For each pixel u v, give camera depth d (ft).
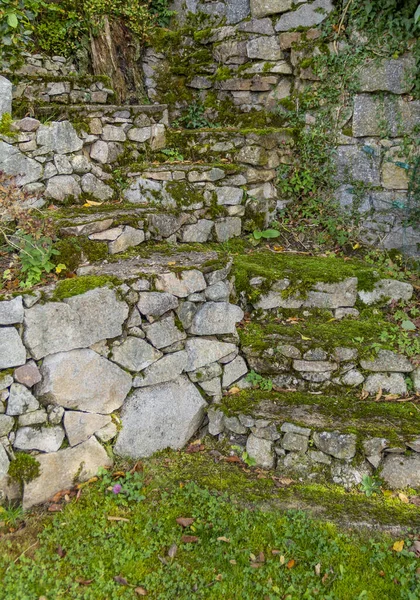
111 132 14.94
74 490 9.48
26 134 12.96
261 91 17.72
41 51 16.60
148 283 10.34
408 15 14.67
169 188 14.37
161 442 10.64
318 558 8.08
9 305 8.91
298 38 16.65
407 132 15.38
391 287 13.46
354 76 15.78
